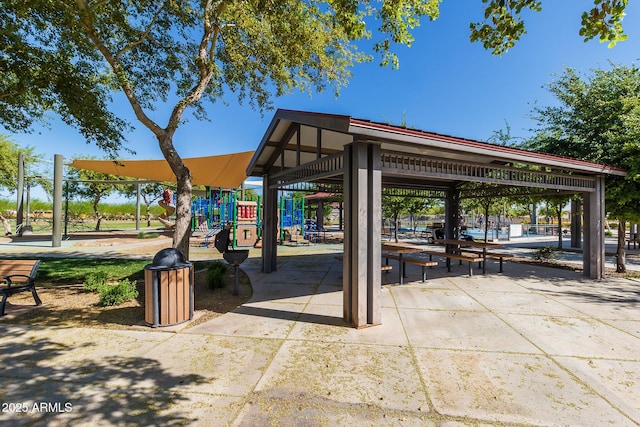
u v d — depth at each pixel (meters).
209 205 20.42
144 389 2.64
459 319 4.49
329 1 4.50
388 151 4.39
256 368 3.04
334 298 5.67
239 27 7.04
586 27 2.79
